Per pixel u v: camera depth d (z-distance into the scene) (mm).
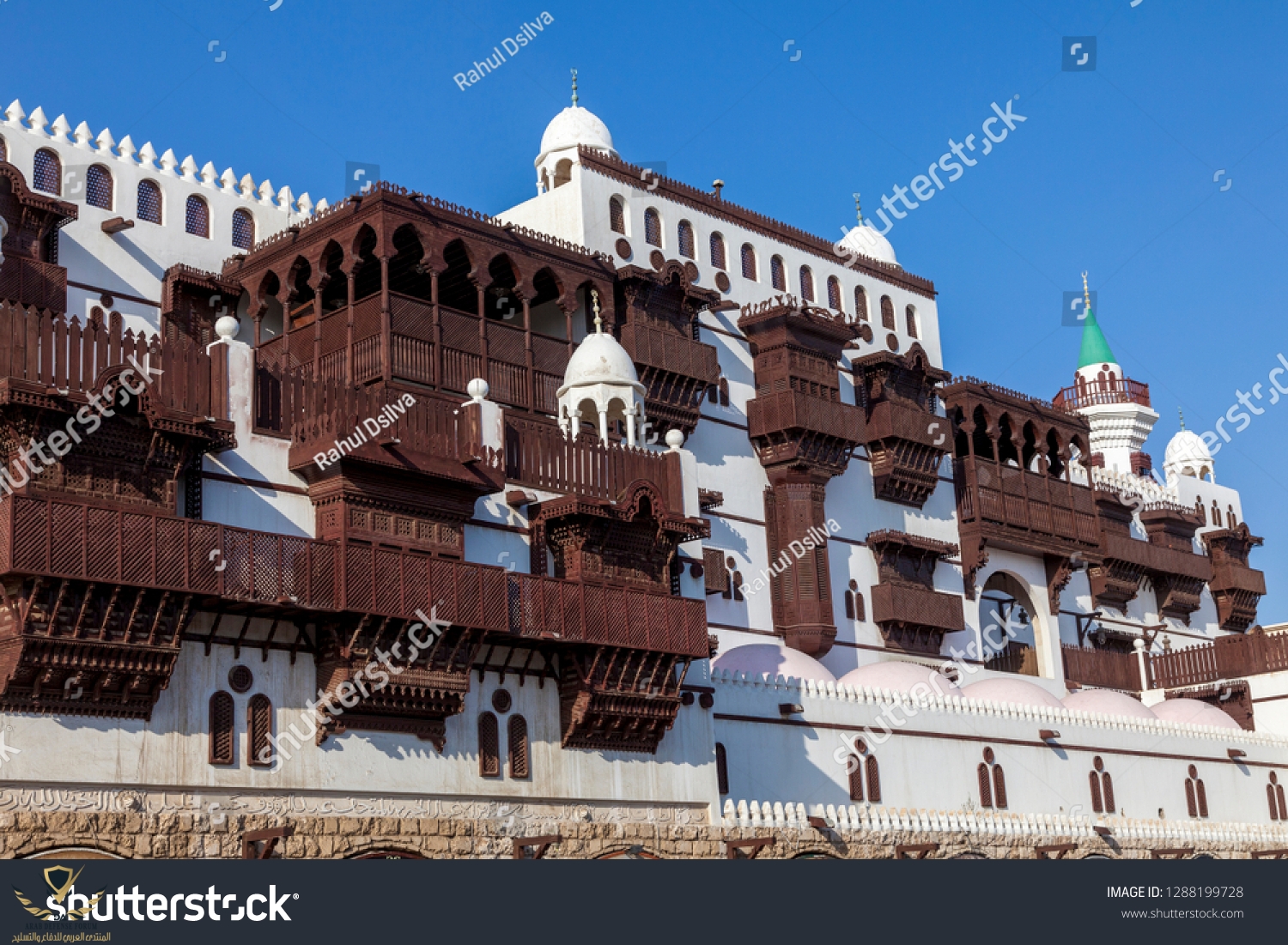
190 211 52688
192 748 34406
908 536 63875
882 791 53375
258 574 35000
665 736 44312
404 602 37219
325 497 37938
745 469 60344
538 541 42375
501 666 40562
